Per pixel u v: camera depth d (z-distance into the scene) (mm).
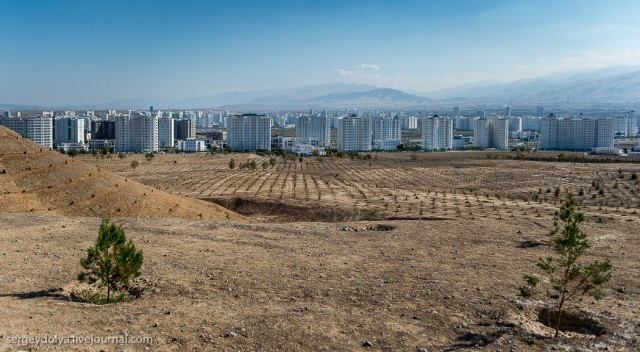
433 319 17203
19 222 34562
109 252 21375
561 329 17641
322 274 22781
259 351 14312
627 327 16734
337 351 14516
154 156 178000
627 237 32281
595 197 90562
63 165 53875
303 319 16922
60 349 13750
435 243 29891
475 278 22266
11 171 49594
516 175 137875
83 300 19250
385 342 15234
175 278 21859
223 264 24422
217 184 104812
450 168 160750
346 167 162000
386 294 19859
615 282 21984
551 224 36344
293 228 34312
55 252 26172
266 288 20656
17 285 20344
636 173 132000
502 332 16219
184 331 15547
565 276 16516
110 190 52719
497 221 38188
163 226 34188
